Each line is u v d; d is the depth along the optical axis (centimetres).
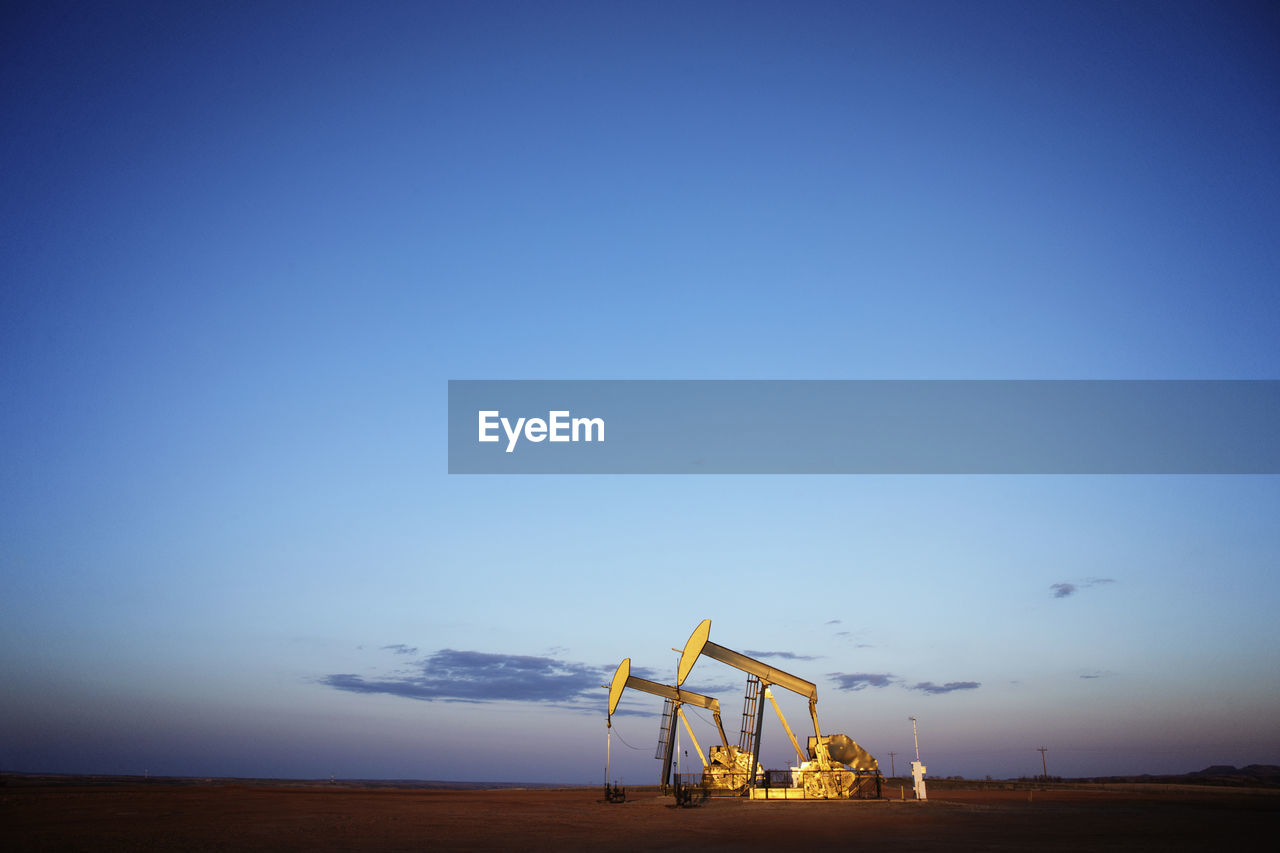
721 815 4594
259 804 6050
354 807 5666
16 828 3878
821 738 6012
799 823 4022
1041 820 4141
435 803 6312
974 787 9806
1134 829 3609
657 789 11069
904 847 2912
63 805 5756
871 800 5712
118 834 3566
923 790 5791
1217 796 7031
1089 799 6316
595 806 5756
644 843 3123
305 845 3106
